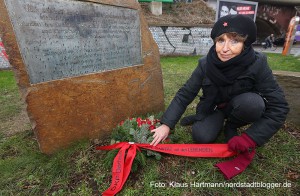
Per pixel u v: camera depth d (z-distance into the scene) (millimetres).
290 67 6297
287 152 1736
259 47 18641
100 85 1953
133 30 2170
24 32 1512
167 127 1703
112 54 2025
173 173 1522
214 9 13969
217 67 1484
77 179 1513
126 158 1493
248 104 1475
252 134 1463
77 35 1774
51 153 1750
